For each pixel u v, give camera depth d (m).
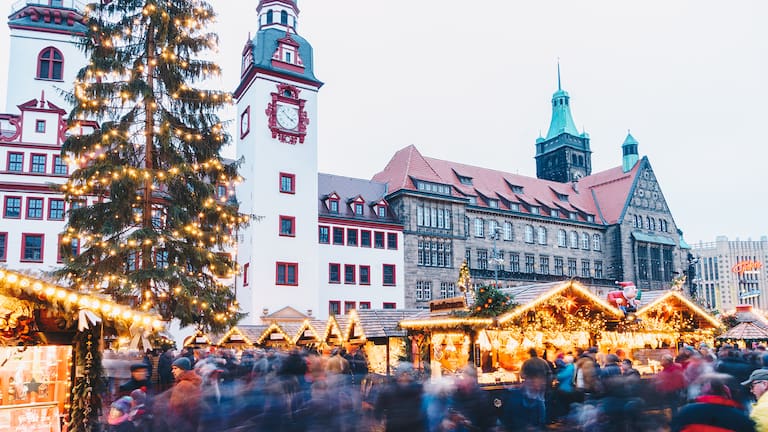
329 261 55.28
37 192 41.22
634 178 85.81
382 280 58.22
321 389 11.06
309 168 54.28
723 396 6.23
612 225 82.81
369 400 11.51
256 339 30.23
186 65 27.28
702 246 182.12
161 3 26.80
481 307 18.78
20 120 42.06
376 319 22.55
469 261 67.69
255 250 49.81
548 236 76.81
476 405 11.16
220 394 11.56
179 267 24.53
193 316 25.58
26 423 11.23
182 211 25.77
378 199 62.47
